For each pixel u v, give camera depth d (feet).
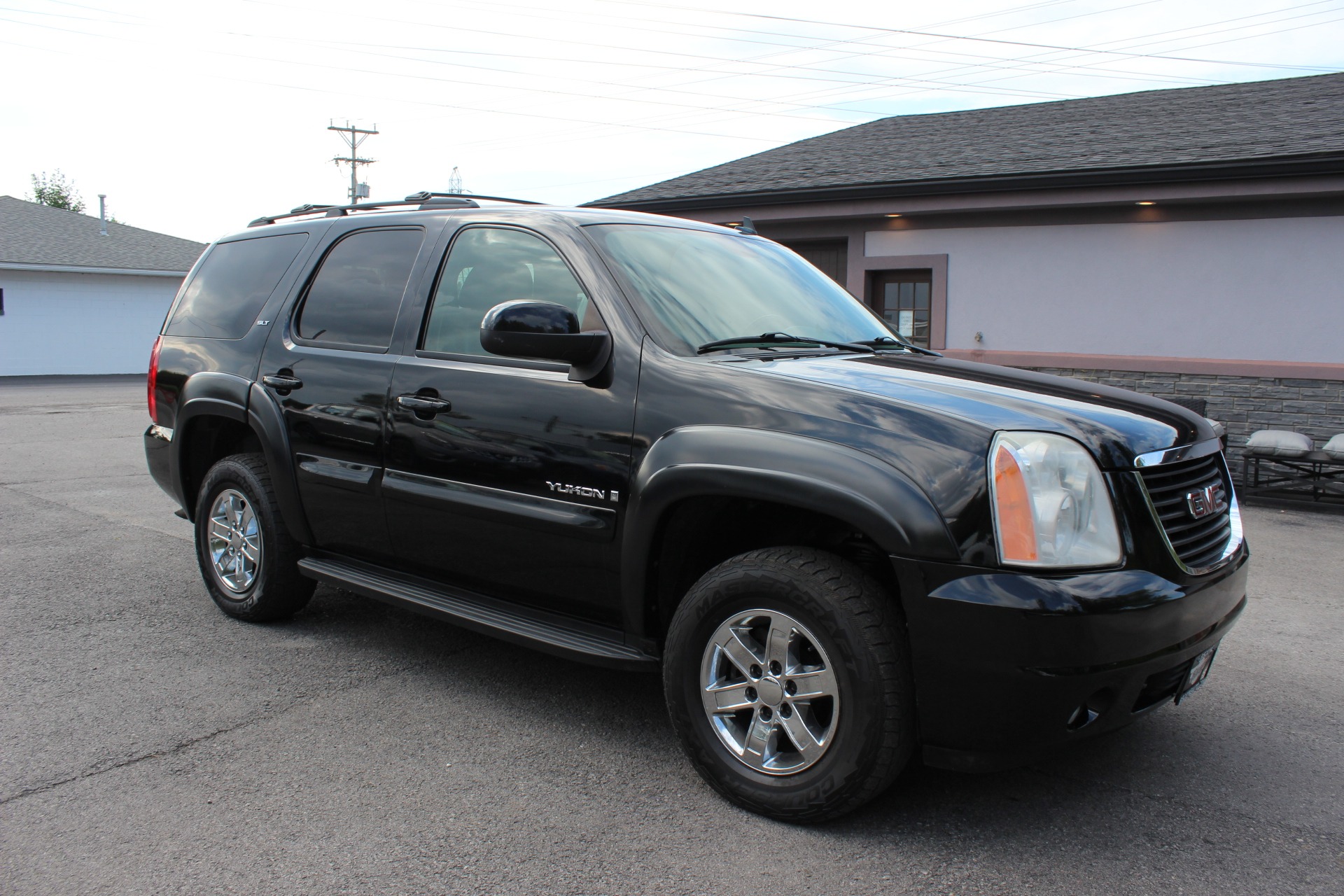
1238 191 28.32
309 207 15.03
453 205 13.23
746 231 13.96
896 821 8.96
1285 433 26.45
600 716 11.34
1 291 80.53
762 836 8.67
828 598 8.36
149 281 89.76
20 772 9.70
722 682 9.28
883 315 36.52
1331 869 8.22
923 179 32.96
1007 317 33.68
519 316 9.61
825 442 8.54
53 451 33.45
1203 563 8.92
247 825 8.73
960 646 7.88
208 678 12.30
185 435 14.80
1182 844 8.61
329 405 12.48
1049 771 10.09
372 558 12.58
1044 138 36.42
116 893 7.66
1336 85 36.88
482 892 7.75
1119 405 9.49
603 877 7.98
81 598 15.72
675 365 9.67
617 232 11.37
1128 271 31.45
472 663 13.05
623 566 9.71
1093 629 7.72
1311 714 11.71
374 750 10.34
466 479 10.96
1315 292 28.68
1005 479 7.95
